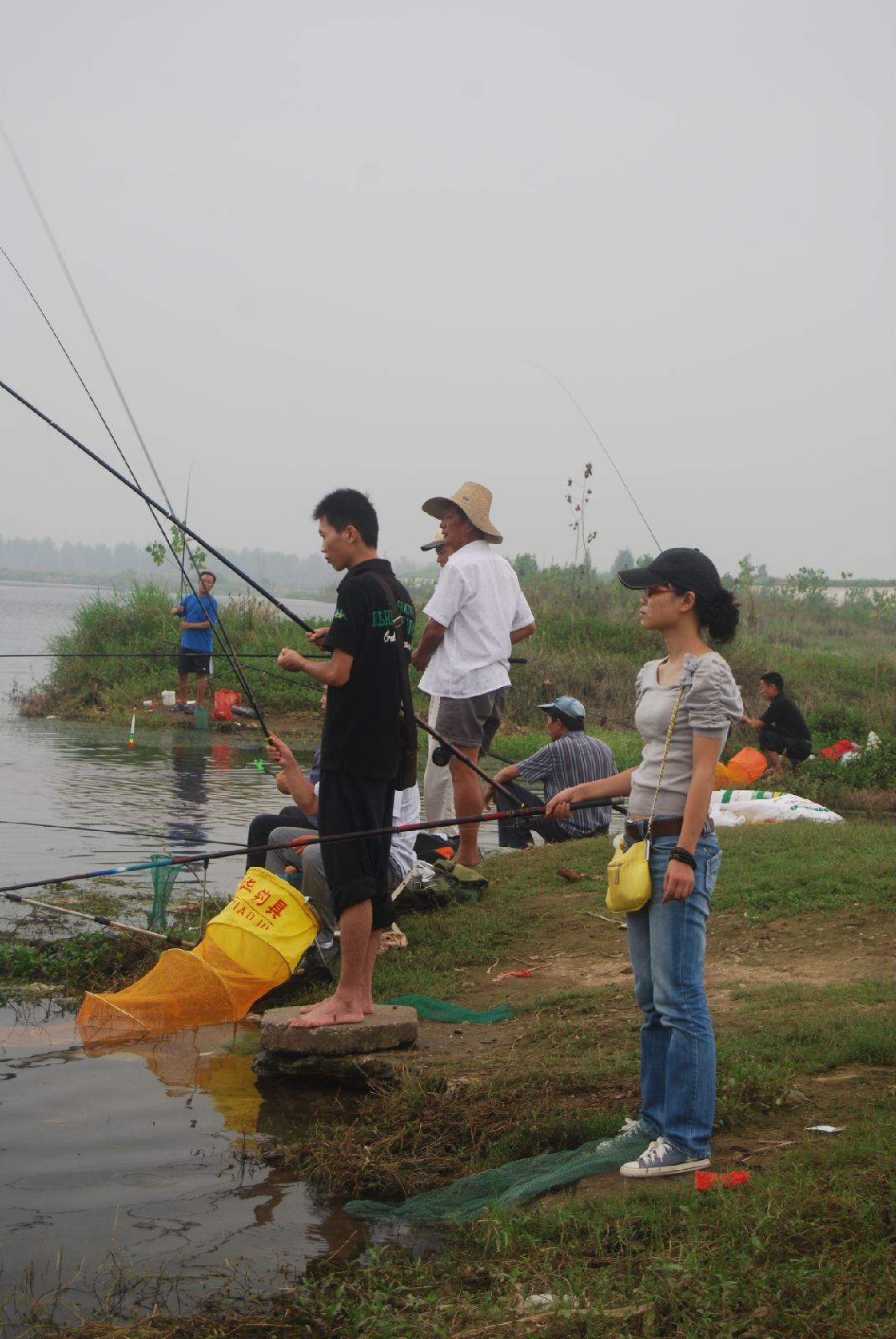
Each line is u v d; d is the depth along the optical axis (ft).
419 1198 11.52
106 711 58.18
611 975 18.28
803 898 20.59
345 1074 14.88
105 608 68.18
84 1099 14.39
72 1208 11.46
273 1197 11.78
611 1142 11.93
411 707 16.30
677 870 11.28
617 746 47.52
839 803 41.70
